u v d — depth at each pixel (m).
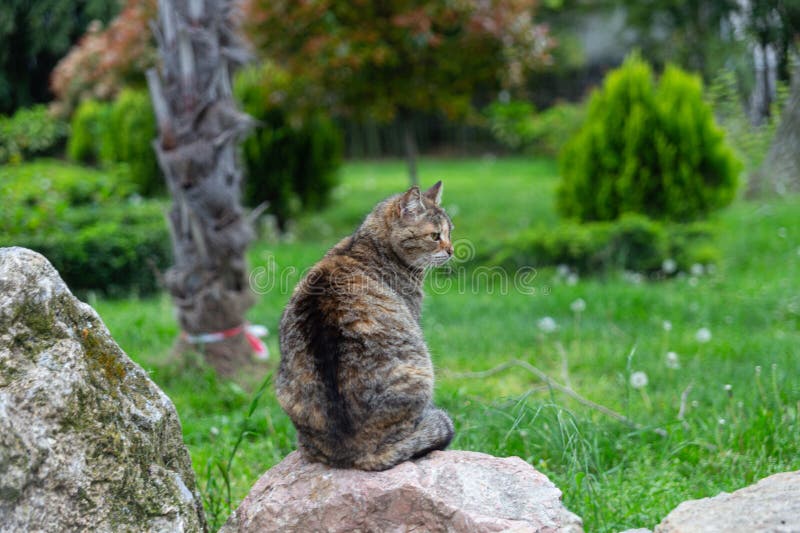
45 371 3.29
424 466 3.87
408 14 11.14
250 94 13.04
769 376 6.22
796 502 3.29
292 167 13.27
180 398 6.45
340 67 11.64
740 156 11.74
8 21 13.91
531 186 18.14
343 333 3.96
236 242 6.91
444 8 11.45
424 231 4.83
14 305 3.32
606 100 11.38
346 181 19.69
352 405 3.87
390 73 12.00
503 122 23.80
